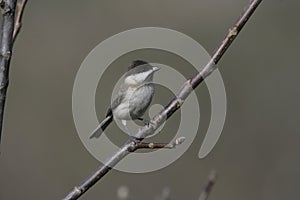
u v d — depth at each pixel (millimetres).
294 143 15031
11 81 15945
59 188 14297
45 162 14633
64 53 16594
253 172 14477
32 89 15898
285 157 14844
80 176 14492
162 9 17844
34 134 15031
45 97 15781
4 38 3844
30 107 15523
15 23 4219
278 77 16391
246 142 15031
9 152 14734
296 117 15523
